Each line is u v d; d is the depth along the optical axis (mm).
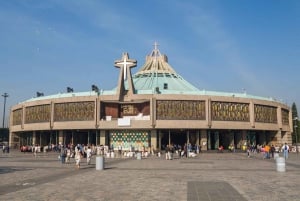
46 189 17922
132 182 20797
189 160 44656
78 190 17578
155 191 17234
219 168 31047
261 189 17875
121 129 72125
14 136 92562
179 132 76812
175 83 88062
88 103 73188
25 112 83000
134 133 73062
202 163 38281
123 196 15773
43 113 78188
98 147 58281
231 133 78562
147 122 69938
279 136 82375
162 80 88750
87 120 72625
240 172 27062
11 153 68375
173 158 50375
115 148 73312
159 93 73000
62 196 15719
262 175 24797
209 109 71312
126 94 74125
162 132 76125
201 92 75188
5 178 23047
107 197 15508
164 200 14805
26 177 23672
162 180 21750
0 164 36250
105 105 75000
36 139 84875
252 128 75375
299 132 119000
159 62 95250
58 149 75438
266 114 79250
